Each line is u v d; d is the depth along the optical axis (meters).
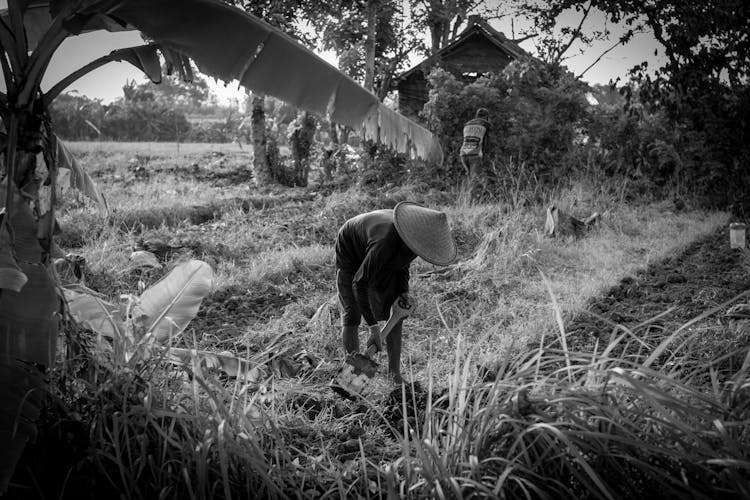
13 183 3.25
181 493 3.03
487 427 3.08
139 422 3.05
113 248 7.53
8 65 3.35
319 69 3.90
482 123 11.88
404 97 19.47
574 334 5.67
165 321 4.14
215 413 3.18
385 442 3.77
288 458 3.19
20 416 2.88
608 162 13.73
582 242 9.47
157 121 37.78
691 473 2.85
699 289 7.20
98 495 3.07
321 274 7.48
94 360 3.46
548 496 2.79
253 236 8.93
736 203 12.92
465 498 2.86
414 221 4.17
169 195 12.08
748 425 2.86
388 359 4.77
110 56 3.65
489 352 5.11
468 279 7.46
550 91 12.66
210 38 3.65
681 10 14.38
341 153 14.65
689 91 14.41
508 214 10.12
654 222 11.12
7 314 3.00
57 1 3.34
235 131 39.53
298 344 5.36
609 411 2.90
